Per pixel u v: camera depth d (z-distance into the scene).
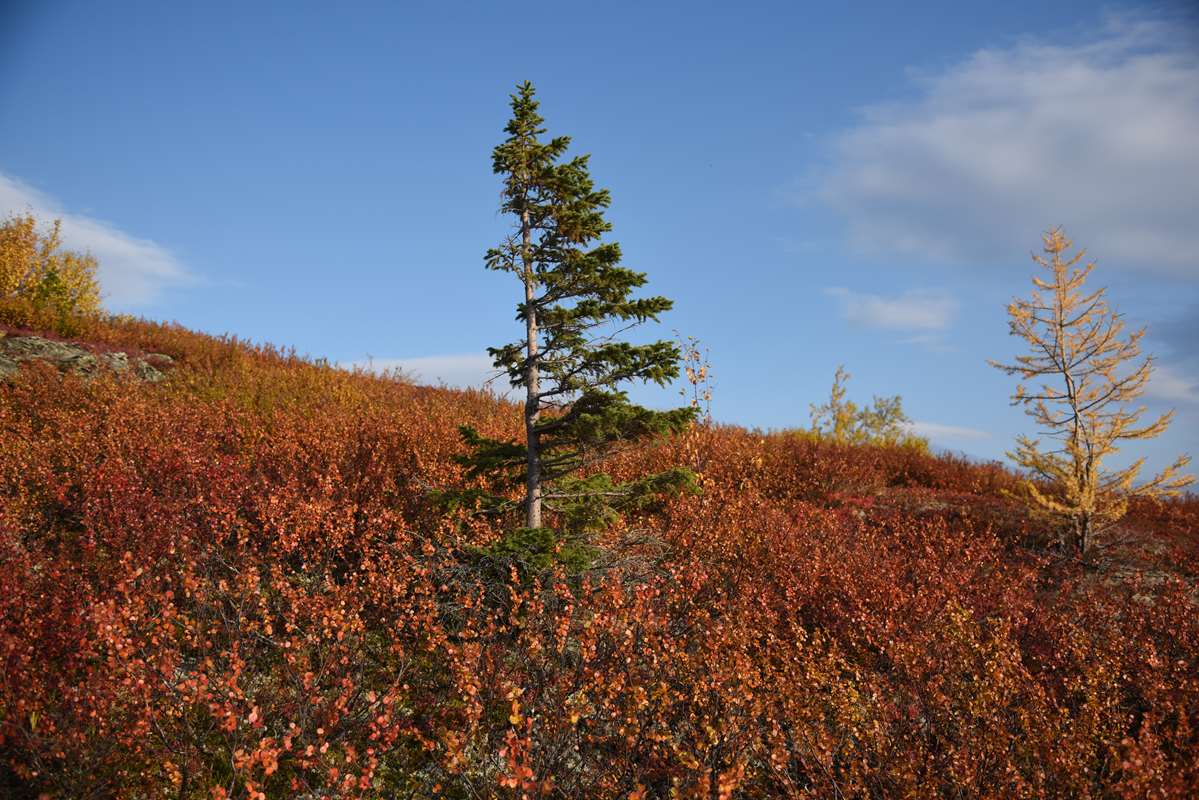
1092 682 5.01
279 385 14.73
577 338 6.43
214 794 3.63
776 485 12.83
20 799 3.99
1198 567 9.72
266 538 7.14
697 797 3.76
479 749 4.75
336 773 3.93
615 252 6.23
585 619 5.36
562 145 6.47
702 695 4.65
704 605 6.62
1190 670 5.82
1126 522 12.61
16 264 18.84
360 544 7.11
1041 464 11.20
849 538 9.72
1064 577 9.50
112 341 16.80
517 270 6.46
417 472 9.44
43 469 8.00
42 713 4.36
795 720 4.58
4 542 6.06
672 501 9.37
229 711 4.13
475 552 6.57
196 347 17.53
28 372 12.66
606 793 4.39
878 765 4.43
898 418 22.83
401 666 5.64
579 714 4.52
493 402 17.25
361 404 14.62
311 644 5.61
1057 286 11.17
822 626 6.84
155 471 8.00
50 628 4.94
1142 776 3.67
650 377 6.20
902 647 5.48
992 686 4.76
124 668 4.35
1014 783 4.16
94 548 6.27
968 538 10.42
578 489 6.79
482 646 5.38
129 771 4.25
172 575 6.11
